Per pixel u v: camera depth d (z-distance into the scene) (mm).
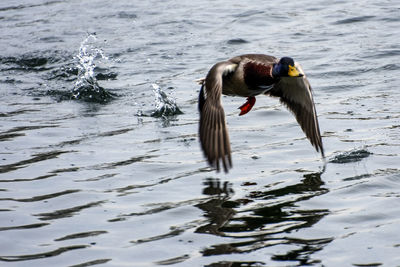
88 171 10773
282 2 23312
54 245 8234
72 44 19734
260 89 9375
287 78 9594
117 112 14250
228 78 9359
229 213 8984
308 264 7516
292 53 17531
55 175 10617
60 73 17312
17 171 10844
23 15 24062
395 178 10008
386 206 9031
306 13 21562
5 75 17375
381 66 16094
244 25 20641
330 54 17266
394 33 18672
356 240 8078
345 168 10500
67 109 14641
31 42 20109
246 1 23922
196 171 10625
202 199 9508
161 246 8086
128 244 8188
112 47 19203
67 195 9805
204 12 22578
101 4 24938
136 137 12469
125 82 16328
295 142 11836
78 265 7695
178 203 9391
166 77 16469
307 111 9711
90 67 17438
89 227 8727
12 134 12859
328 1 22922
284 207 9125
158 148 11797
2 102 15273
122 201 9539
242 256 7746
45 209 9352
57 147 12016
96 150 11797
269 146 11695
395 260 7551
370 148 11266
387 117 12805
